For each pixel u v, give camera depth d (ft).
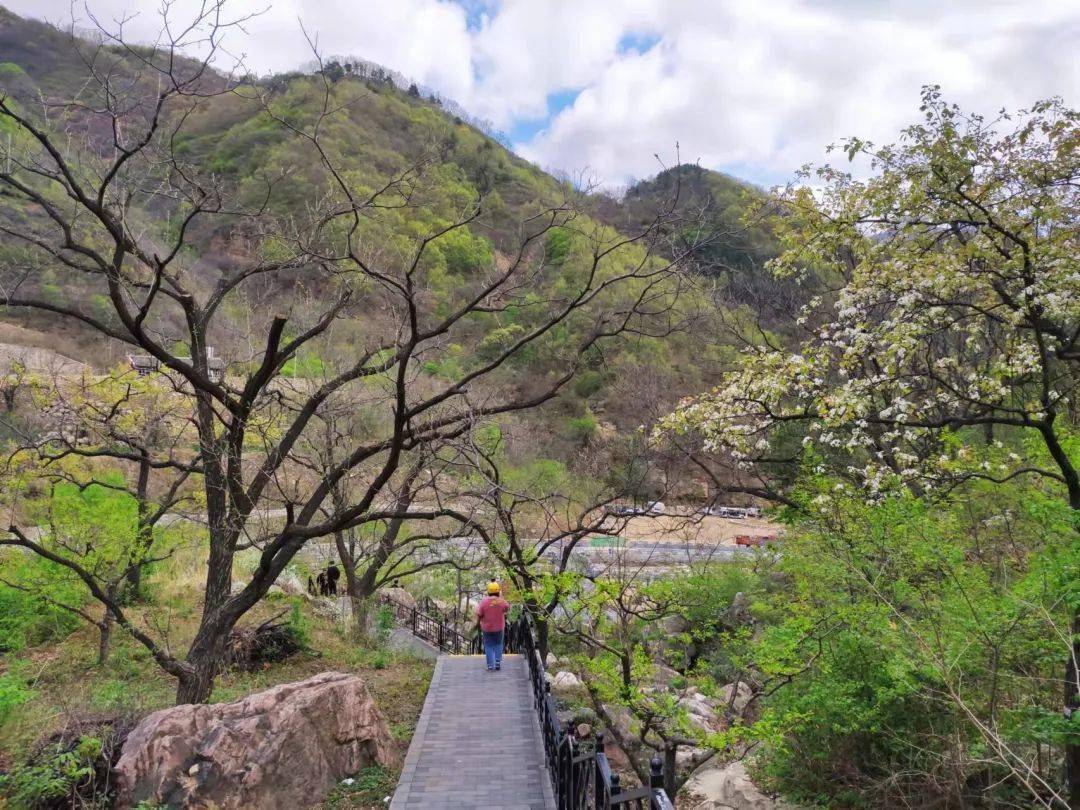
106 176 28.37
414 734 30.37
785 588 43.78
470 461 38.04
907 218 34.32
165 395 46.21
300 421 34.50
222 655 33.55
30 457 39.55
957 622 23.59
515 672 40.27
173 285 35.17
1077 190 32.04
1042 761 27.35
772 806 30.91
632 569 50.21
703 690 29.25
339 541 55.06
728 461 48.08
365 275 31.76
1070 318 31.76
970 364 46.62
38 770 20.48
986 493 31.86
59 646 42.39
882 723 26.81
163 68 29.19
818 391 38.96
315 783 25.36
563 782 21.44
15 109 33.01
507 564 36.58
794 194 39.40
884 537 28.12
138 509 43.34
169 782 21.77
